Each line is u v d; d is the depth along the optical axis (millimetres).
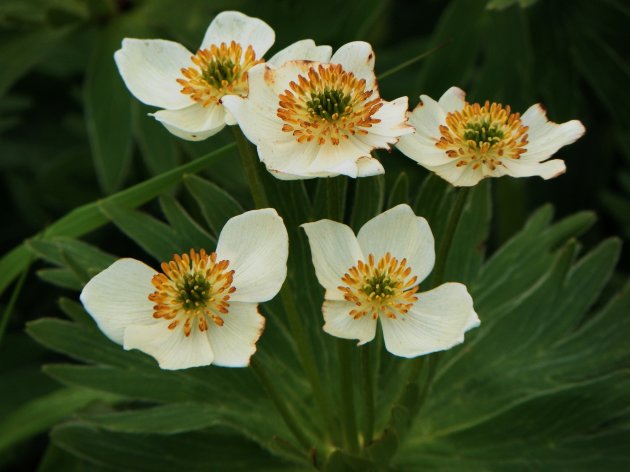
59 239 337
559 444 322
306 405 329
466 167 290
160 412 318
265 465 324
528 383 330
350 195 366
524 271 344
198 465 324
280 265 276
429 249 283
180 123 294
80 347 327
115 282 277
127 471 324
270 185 325
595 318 335
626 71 397
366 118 284
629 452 319
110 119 399
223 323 276
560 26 397
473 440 326
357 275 280
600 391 323
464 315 277
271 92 288
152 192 340
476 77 406
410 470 325
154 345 273
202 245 332
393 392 330
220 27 307
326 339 333
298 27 406
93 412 326
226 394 325
